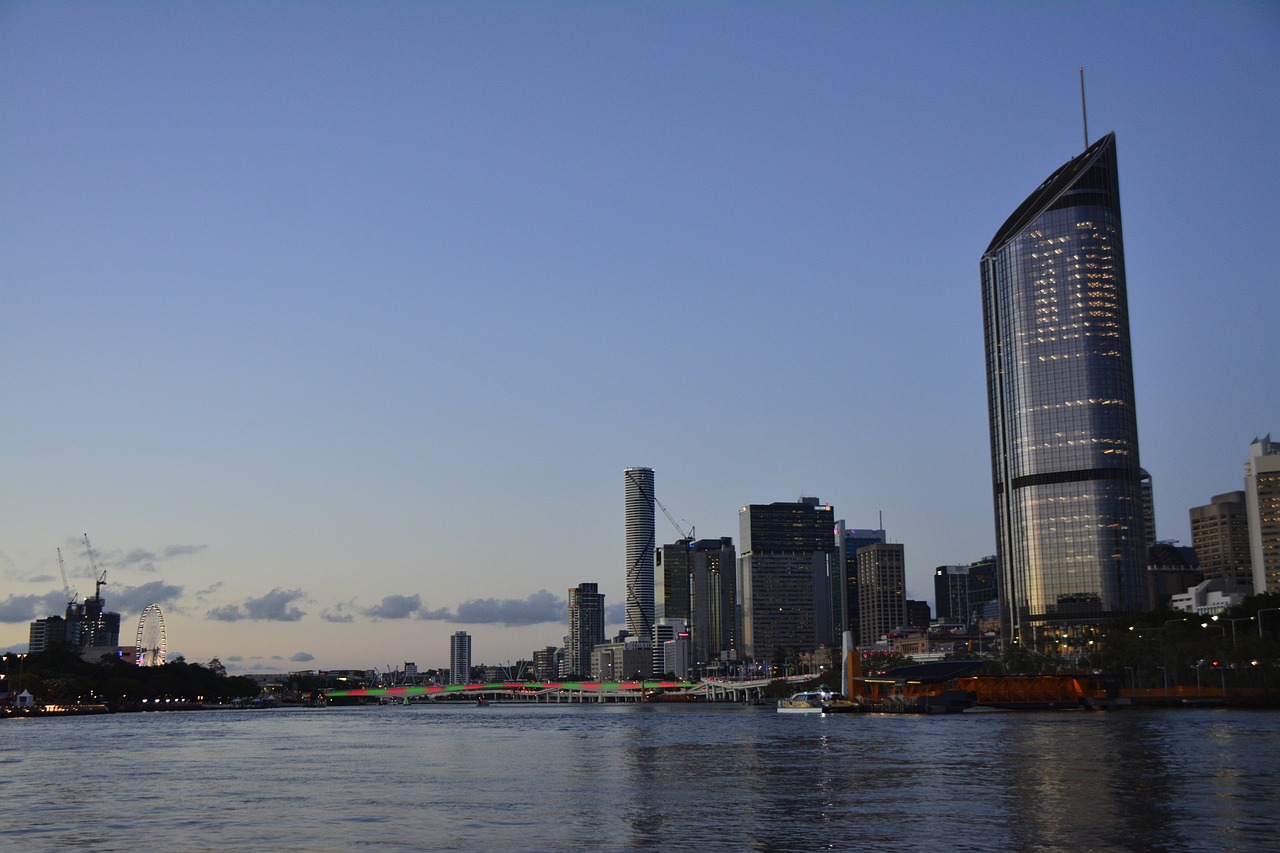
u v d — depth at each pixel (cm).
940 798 12412
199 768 18988
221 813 12306
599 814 11688
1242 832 9731
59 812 12562
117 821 11731
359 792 14375
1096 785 13162
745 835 10094
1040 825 10275
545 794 13788
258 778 16800
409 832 10550
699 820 11106
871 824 10600
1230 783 13112
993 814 11038
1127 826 10112
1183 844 9219
